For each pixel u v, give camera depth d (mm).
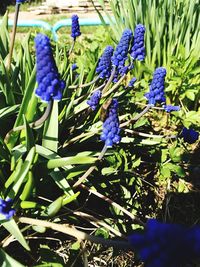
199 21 343
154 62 338
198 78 338
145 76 333
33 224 180
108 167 234
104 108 159
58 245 213
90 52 329
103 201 239
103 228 205
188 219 248
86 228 212
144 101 312
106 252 215
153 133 302
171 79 311
